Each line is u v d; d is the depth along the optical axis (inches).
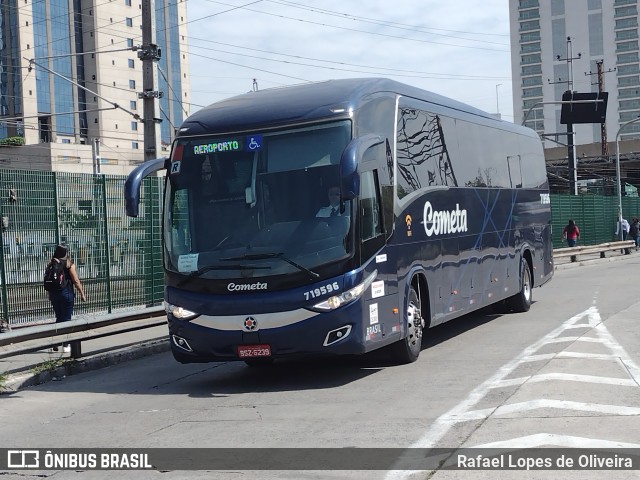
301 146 387.2
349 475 238.8
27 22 3142.2
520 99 5487.2
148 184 725.3
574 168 2062.0
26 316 597.0
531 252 695.1
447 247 499.2
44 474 261.9
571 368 389.4
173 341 398.6
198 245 390.6
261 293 376.5
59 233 629.9
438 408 322.7
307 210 380.2
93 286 658.2
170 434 308.2
